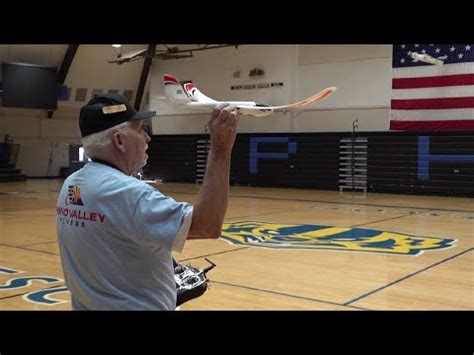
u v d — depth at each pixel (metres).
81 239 1.68
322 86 17.69
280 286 5.18
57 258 6.64
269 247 7.43
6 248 7.31
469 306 4.44
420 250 7.20
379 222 9.93
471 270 5.95
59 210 1.83
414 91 15.66
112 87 21.88
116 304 1.65
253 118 19.31
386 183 16.31
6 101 19.30
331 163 17.34
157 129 22.02
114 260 1.65
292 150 18.11
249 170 19.06
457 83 15.02
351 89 17.14
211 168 1.61
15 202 13.50
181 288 2.27
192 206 1.60
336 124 17.58
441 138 15.36
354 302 4.56
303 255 6.86
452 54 15.02
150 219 1.58
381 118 16.72
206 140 20.03
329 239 8.10
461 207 12.48
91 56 20.25
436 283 5.32
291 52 18.30
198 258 6.64
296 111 18.31
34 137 22.67
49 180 21.89
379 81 16.59
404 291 4.98
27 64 19.47
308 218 10.49
